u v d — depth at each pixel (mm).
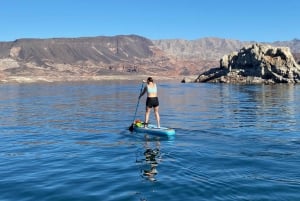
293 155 14500
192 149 15766
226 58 137125
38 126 26188
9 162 14508
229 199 9422
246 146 16469
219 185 10531
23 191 10633
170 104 44281
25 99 60188
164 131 19438
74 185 11055
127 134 20594
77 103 49844
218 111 34625
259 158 13945
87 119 29969
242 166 12719
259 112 32875
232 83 119375
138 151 15672
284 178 11234
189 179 11156
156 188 10414
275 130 21672
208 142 17562
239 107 38375
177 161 13547
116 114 33812
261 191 9992
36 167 13547
